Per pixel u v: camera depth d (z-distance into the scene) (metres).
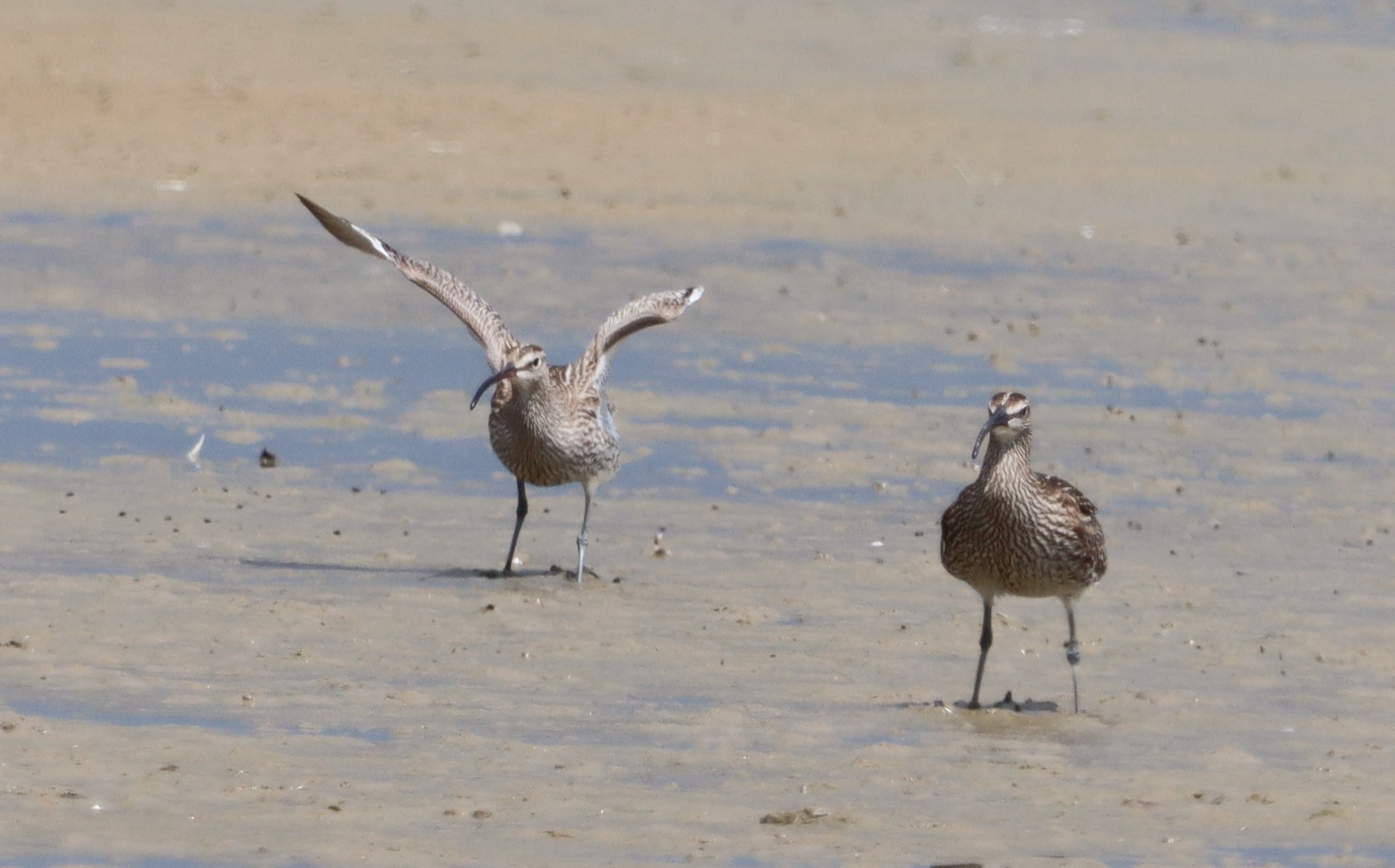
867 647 12.96
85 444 17.70
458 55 42.97
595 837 9.16
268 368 20.88
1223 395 21.05
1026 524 11.47
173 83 37.94
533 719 11.05
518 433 14.58
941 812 9.70
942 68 45.84
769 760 10.47
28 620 12.52
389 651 12.34
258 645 12.34
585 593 14.05
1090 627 13.59
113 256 25.95
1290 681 12.41
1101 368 22.05
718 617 13.52
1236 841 9.42
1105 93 43.72
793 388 20.72
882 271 26.81
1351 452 19.03
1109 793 10.10
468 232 28.47
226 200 30.06
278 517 15.83
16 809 9.19
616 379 20.84
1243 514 16.86
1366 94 45.25
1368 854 9.24
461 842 9.03
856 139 37.31
